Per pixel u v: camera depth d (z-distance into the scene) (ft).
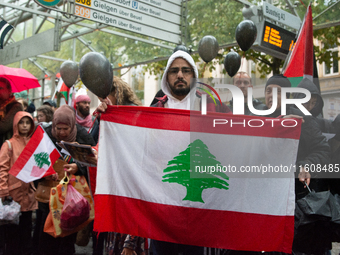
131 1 19.90
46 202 14.12
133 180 9.85
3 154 15.02
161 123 10.01
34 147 14.10
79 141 14.26
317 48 27.04
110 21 19.15
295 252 11.00
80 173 13.69
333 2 21.15
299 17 22.04
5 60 28.55
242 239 9.62
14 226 15.43
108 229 9.74
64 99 22.25
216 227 9.68
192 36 23.17
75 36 28.19
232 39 22.68
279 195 9.71
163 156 9.91
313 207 9.93
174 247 10.81
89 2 18.39
